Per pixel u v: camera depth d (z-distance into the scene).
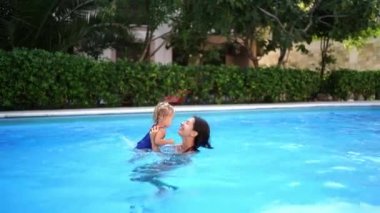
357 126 10.61
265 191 4.86
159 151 5.98
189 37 16.89
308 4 16.52
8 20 13.45
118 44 15.49
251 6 14.88
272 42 16.34
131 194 4.64
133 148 6.57
